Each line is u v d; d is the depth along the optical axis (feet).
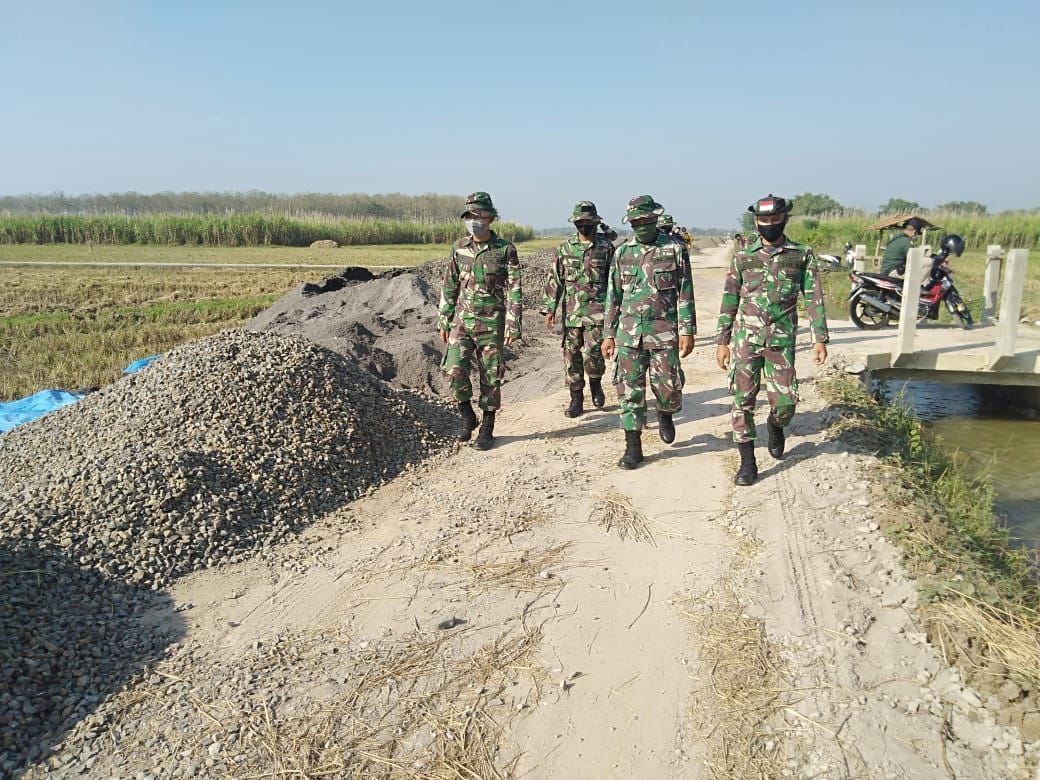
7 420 23.08
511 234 201.87
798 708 8.91
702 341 33.68
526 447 19.06
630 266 16.17
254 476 14.97
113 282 61.46
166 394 17.10
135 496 13.46
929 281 31.99
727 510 14.40
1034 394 27.09
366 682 9.71
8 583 10.89
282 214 148.56
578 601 11.51
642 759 8.30
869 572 11.62
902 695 8.99
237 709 9.21
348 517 15.15
